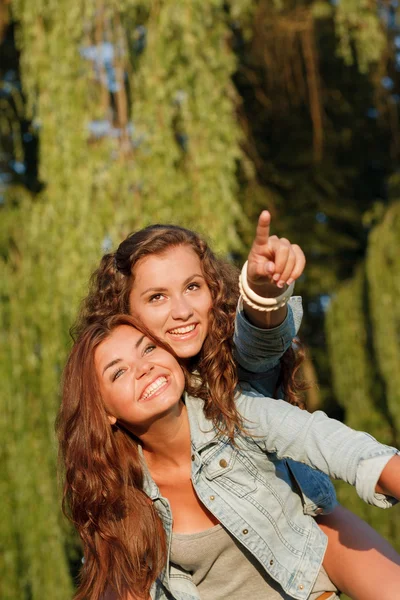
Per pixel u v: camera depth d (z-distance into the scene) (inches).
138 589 93.0
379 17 301.7
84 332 94.3
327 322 296.7
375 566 88.0
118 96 215.8
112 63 216.2
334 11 320.5
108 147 213.0
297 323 92.0
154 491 93.7
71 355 95.0
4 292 223.6
